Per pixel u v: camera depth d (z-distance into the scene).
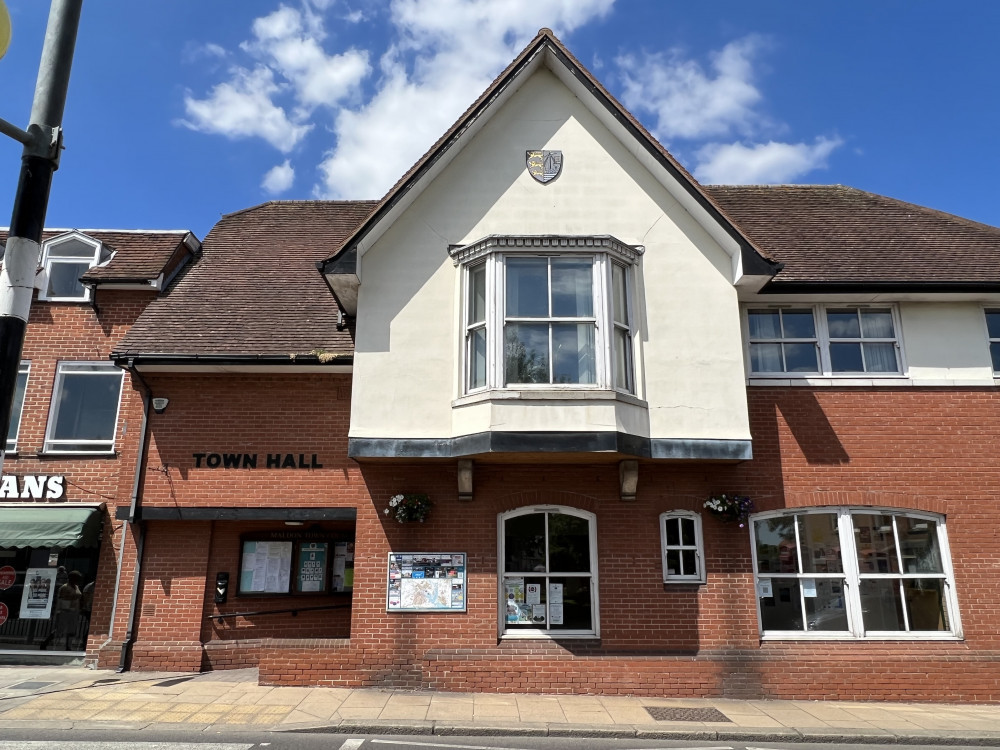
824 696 9.52
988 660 9.73
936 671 9.66
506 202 10.60
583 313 9.85
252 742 7.15
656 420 9.85
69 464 12.30
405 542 9.98
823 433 10.62
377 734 7.68
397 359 10.01
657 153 10.47
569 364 9.70
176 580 11.19
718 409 9.92
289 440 11.49
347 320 11.28
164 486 11.27
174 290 13.11
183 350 11.25
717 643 9.71
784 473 10.43
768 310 11.27
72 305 13.18
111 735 7.30
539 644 9.70
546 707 8.74
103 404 12.83
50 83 5.30
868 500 10.35
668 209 10.64
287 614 11.50
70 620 11.83
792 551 10.30
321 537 11.76
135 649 10.84
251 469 11.37
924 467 10.52
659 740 7.68
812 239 12.66
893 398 10.80
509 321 9.77
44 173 5.18
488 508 10.11
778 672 9.58
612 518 10.11
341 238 15.27
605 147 10.86
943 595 10.20
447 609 9.77
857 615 10.03
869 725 8.21
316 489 11.32
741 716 8.52
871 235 12.84
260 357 11.09
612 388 9.46
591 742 7.54
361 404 9.84
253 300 12.81
